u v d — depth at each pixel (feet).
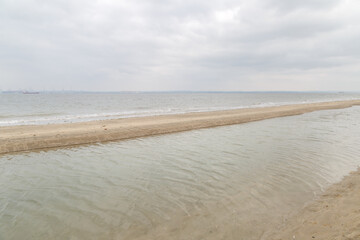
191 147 35.19
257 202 17.24
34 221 15.02
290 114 83.30
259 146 35.45
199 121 59.67
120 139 41.22
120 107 133.90
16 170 25.07
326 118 72.69
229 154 30.94
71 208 16.76
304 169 24.45
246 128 53.57
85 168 25.76
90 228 14.20
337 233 12.44
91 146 36.04
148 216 15.52
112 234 13.53
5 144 33.14
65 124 54.13
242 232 13.51
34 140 35.86
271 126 56.49
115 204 17.31
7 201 17.85
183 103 187.21
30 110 107.96
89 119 69.92
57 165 26.81
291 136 43.45
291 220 14.56
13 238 13.16
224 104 171.83
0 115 81.25
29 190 19.94
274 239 12.68
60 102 191.11
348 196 17.42
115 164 27.12
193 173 23.85
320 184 20.31
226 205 16.87
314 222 14.02
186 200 17.83
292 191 19.03
